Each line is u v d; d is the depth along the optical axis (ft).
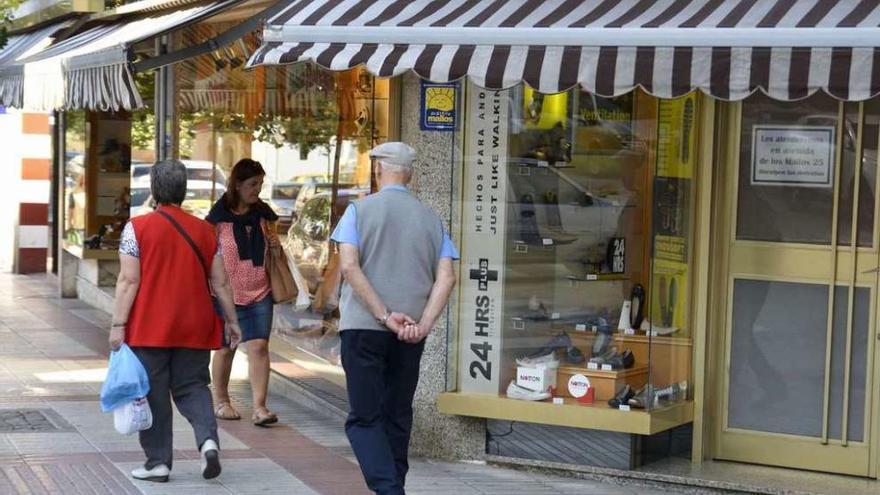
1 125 82.23
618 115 30.89
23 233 76.23
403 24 26.73
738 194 30.71
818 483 29.27
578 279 31.01
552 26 25.46
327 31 26.71
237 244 34.96
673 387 30.63
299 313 39.55
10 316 57.41
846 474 29.96
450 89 31.07
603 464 30.48
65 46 50.39
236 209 35.29
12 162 78.18
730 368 30.96
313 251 38.50
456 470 30.89
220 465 28.99
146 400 27.78
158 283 27.78
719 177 30.71
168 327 27.68
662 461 31.07
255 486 28.71
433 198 31.35
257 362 35.53
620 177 30.86
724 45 23.53
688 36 23.80
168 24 38.19
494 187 31.17
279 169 40.55
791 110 30.09
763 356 30.66
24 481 28.35
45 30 60.34
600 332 30.68
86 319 57.11
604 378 30.40
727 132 30.60
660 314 30.32
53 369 43.73
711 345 30.99
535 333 31.12
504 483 29.76
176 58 34.30
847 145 29.68
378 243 24.54
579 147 31.07
